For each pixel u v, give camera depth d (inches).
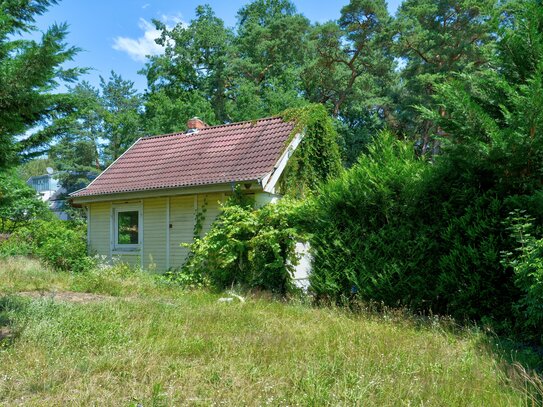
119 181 620.1
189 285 467.8
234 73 1446.9
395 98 1530.5
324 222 387.5
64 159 1846.7
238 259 454.3
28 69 202.7
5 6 251.0
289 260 428.5
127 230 609.9
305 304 370.6
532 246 247.8
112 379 170.4
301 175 563.2
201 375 176.9
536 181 297.7
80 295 374.6
